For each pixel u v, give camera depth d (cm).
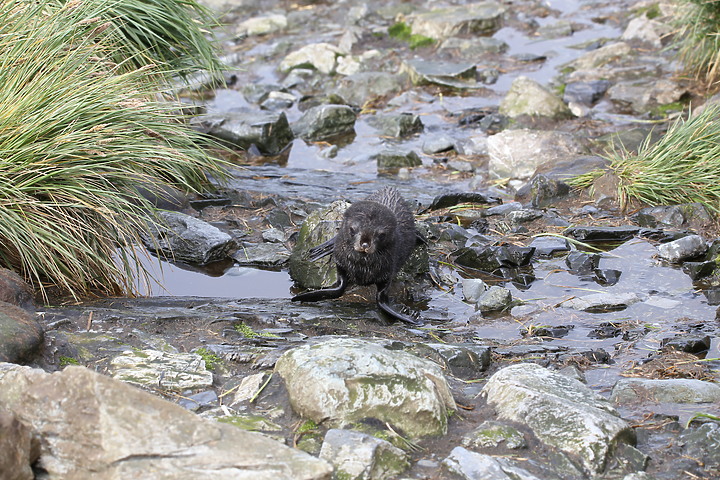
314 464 455
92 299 803
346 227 831
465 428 562
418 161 1303
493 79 1619
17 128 810
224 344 691
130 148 870
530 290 895
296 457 460
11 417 437
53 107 838
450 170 1283
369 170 1289
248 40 1903
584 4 1947
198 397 593
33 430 470
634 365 705
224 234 977
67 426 468
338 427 544
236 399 587
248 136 1348
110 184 867
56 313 723
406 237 908
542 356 717
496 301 852
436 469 509
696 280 898
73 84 860
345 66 1700
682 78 1508
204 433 467
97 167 848
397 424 547
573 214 1085
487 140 1281
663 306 840
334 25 1945
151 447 456
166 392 597
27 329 613
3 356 585
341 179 1241
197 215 1065
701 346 738
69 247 803
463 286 895
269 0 2105
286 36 1898
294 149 1379
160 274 915
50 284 808
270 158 1340
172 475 446
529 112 1424
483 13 1858
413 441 540
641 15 1802
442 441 544
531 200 1134
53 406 474
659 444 554
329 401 549
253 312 777
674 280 901
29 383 489
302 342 698
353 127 1455
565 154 1246
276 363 617
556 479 504
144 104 913
